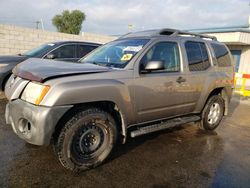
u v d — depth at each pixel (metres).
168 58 4.15
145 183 3.11
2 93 7.10
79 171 3.24
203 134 5.16
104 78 3.28
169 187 3.06
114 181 3.11
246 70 17.30
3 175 3.06
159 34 4.24
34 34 13.05
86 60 4.30
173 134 5.01
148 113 3.88
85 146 3.26
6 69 6.47
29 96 3.00
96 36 15.95
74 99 2.95
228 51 5.67
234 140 4.94
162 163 3.67
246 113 7.60
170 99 4.14
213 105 5.31
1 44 12.05
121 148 4.11
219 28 17.56
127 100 3.48
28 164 3.36
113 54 4.05
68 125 3.03
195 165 3.68
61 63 3.59
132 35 4.54
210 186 3.13
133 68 3.59
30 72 3.11
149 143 4.41
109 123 3.37
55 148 3.10
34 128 2.87
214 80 4.97
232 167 3.69
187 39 4.59
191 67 4.52
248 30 15.91
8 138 4.13
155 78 3.81
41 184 2.94
